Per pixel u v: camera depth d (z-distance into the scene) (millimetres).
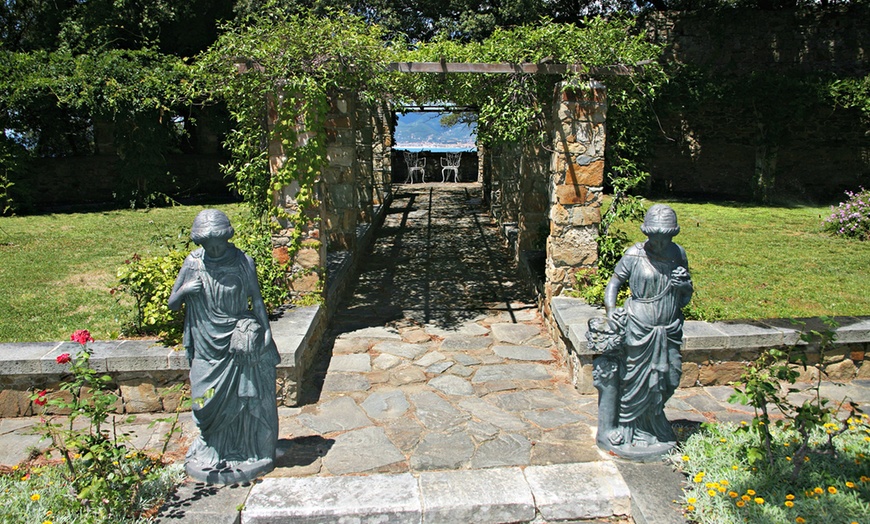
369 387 5199
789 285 7512
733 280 7723
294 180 5840
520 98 6121
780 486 3426
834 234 10594
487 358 5844
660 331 3705
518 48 5684
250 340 3492
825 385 5301
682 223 11805
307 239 5984
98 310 6625
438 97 6512
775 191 16016
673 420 4570
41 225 11719
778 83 14719
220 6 15812
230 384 3545
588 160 5957
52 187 15773
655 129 16047
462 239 11602
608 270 6031
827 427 3756
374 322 6898
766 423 3527
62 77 13391
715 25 15617
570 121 5863
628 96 6230
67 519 3197
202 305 3473
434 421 4590
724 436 4043
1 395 4676
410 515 3467
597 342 3852
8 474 3756
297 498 3512
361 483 3672
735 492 3367
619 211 6203
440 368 5602
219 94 6262
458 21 13141
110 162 15992
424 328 6699
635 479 3686
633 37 5934
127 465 3609
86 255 9227
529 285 7910
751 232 10914
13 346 4820
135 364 4641
